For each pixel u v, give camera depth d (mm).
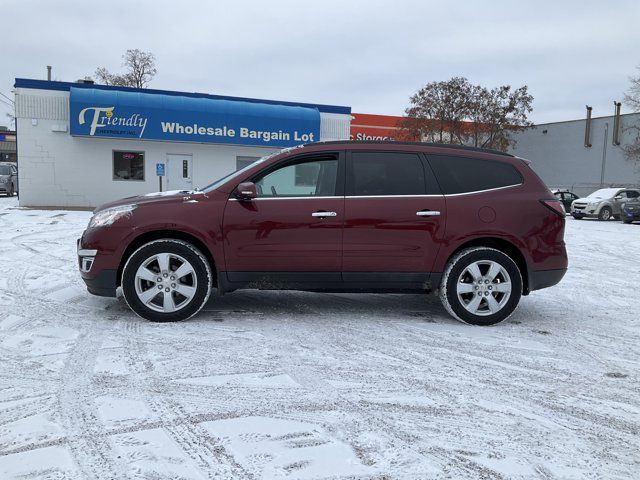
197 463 2520
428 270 5156
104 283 4965
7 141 62094
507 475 2490
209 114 20594
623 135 43594
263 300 6117
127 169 20531
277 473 2453
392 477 2445
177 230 4949
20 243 10508
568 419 3133
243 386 3494
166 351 4164
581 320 5641
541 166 50375
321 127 23016
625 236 16766
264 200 5039
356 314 5574
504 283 5176
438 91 38562
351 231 5035
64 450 2611
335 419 3041
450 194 5195
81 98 18984
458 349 4438
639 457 2707
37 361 3873
